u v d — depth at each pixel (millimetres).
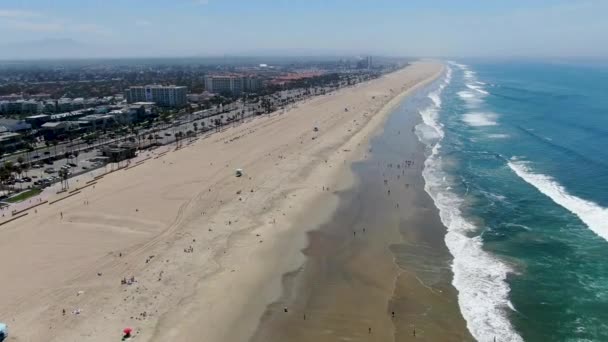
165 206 90188
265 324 53969
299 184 103375
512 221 80062
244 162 122000
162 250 71688
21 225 81875
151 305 57219
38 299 58469
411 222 81688
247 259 69000
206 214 86000
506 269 64438
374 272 65062
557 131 150500
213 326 53531
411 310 56000
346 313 55844
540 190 94500
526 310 55156
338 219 84062
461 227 78688
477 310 55469
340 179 107062
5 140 150375
